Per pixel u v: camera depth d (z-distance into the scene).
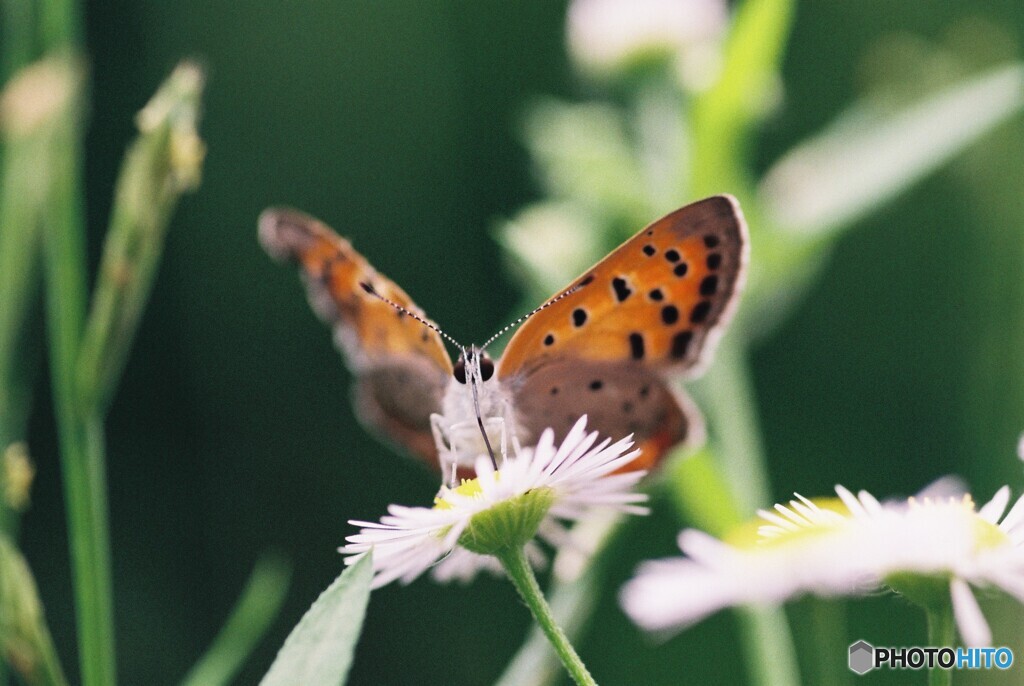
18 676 0.23
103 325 0.23
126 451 0.40
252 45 0.43
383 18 0.43
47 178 0.23
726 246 0.24
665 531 0.31
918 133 0.28
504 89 0.42
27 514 0.38
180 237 0.41
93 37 0.41
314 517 0.40
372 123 0.43
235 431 0.41
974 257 0.29
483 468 0.23
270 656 0.38
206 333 0.41
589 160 0.29
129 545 0.39
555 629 0.23
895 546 0.22
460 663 0.35
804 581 0.23
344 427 0.41
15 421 0.24
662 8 0.30
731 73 0.28
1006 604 0.26
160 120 0.23
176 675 0.38
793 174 0.28
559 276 0.27
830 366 0.37
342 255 0.25
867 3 0.38
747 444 0.27
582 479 0.23
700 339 0.25
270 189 0.43
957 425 0.35
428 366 0.25
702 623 0.31
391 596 0.36
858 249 0.36
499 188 0.42
